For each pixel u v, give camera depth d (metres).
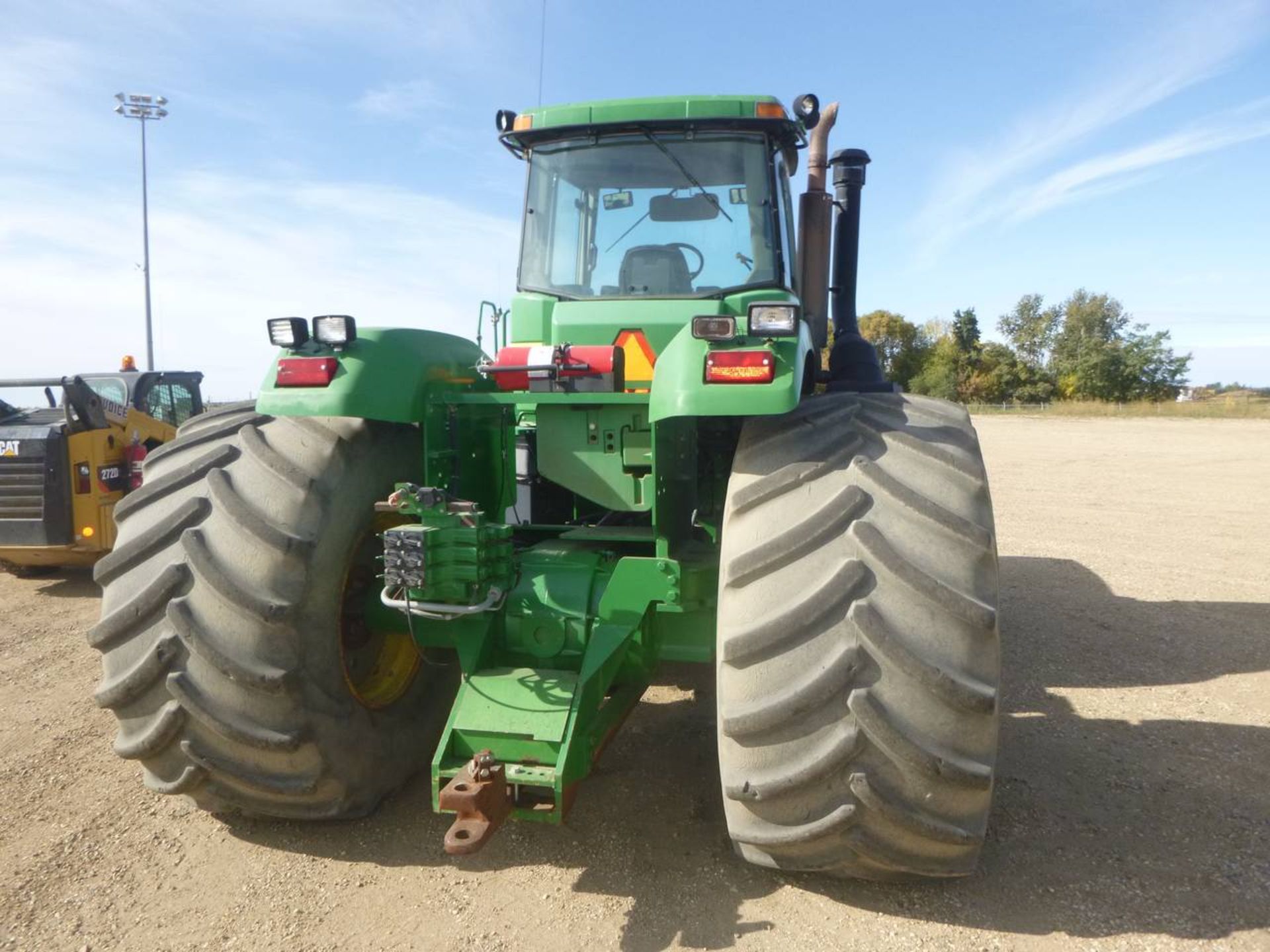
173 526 2.56
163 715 2.49
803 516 2.28
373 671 3.20
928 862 2.27
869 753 2.12
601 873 2.63
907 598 2.14
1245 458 15.68
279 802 2.71
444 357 3.10
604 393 2.88
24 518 6.65
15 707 4.20
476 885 2.59
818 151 4.22
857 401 2.68
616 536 3.12
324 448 2.79
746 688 2.19
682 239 3.46
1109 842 2.79
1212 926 2.35
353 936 2.36
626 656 2.83
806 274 3.95
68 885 2.63
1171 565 6.91
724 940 2.30
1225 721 3.82
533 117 3.48
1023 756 3.46
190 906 2.52
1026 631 5.20
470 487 3.30
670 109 3.35
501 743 2.48
